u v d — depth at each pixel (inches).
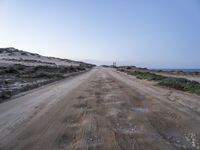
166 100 394.9
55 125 231.0
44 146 173.6
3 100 387.5
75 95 446.3
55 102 366.3
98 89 553.9
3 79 753.0
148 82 796.0
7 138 192.4
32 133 205.3
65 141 184.7
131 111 300.4
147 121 248.7
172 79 784.9
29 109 310.2
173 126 229.6
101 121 247.8
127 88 583.8
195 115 278.1
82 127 224.2
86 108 318.7
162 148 169.5
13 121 246.8
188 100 397.7
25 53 4658.0
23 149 168.1
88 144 177.6
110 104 350.6
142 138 192.5
